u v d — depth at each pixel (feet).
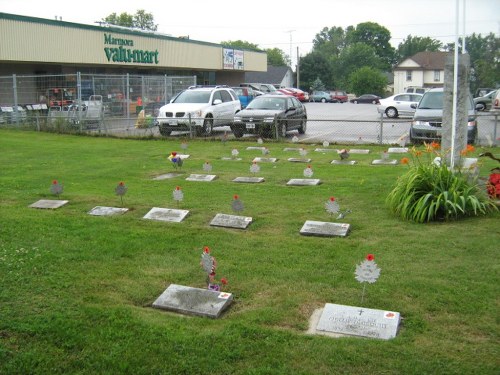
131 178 34.12
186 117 60.29
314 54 270.87
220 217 23.85
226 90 71.15
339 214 24.36
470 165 26.40
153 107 82.43
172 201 27.32
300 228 22.56
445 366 11.89
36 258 18.61
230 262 18.58
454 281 16.60
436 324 13.92
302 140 58.44
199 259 18.93
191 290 16.02
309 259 18.80
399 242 20.39
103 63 98.07
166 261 18.70
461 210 22.81
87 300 15.53
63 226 22.61
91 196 28.45
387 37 364.99
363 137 63.21
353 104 178.91
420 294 15.67
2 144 51.52
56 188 27.63
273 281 16.92
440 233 21.34
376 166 38.06
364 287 15.31
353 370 11.85
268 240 20.93
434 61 256.73
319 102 201.46
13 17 79.87
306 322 14.25
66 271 17.63
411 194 23.66
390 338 13.16
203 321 14.26
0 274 17.19
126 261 18.67
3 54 78.74
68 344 13.07
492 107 96.99
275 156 44.37
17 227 22.34
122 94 81.15
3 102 81.82
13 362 12.39
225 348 12.81
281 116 58.85
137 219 23.85
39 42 84.53
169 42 115.96
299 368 11.97
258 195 28.63
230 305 15.42
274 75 239.09
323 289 16.22
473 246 19.69
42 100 79.77
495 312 14.46
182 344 13.01
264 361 12.28
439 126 52.03
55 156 43.96
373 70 254.68
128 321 14.16
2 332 13.62
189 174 35.55
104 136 60.08
